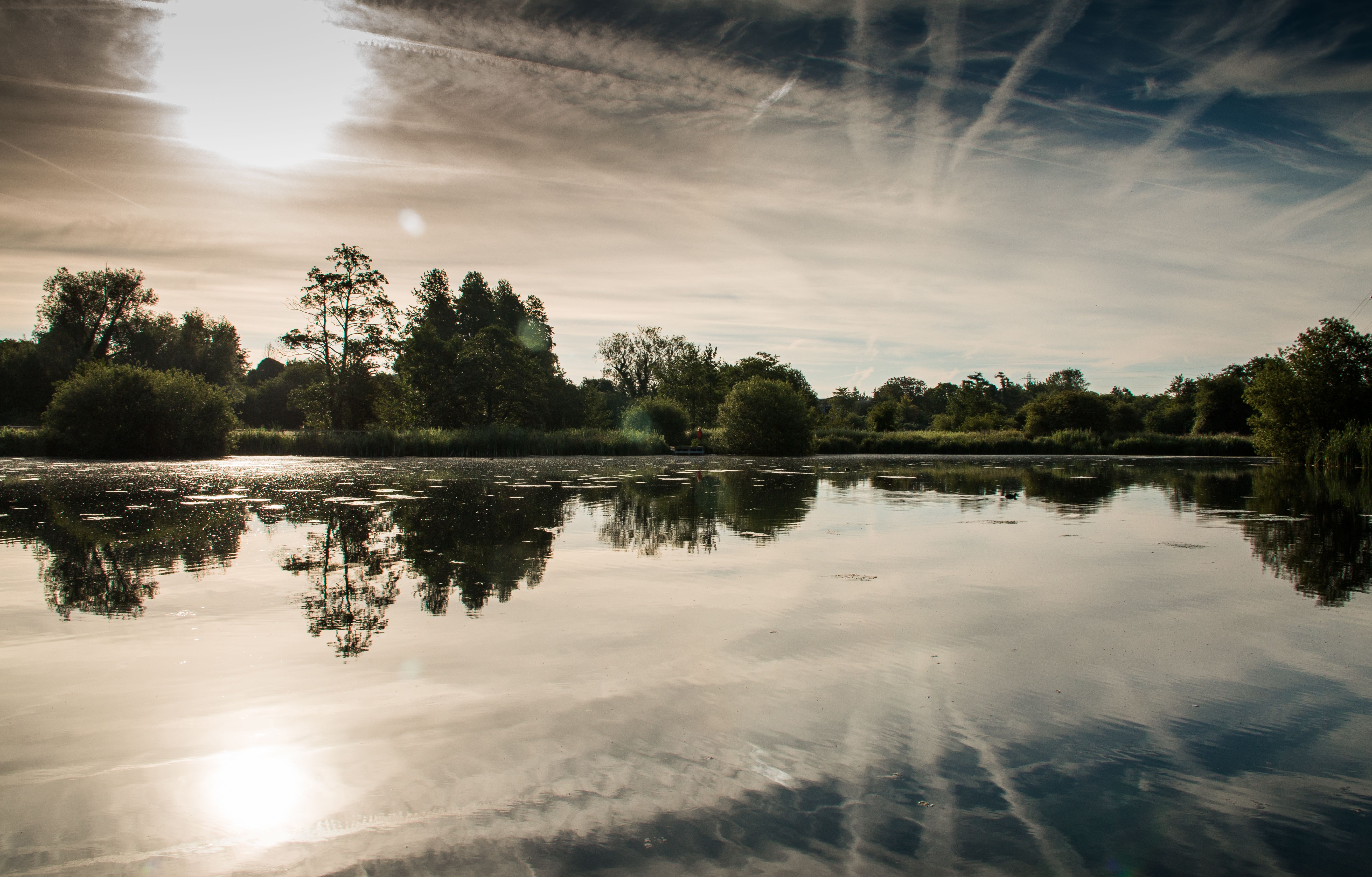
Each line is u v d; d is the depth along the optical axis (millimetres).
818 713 3752
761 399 40875
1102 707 3885
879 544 9141
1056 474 24484
